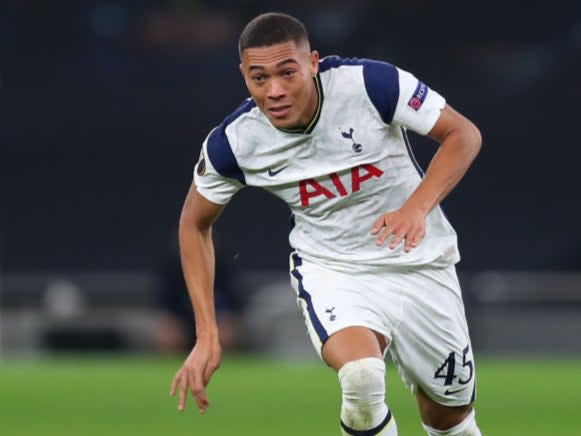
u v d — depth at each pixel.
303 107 22.53
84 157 85.62
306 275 24.38
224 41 87.00
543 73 86.50
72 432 37.38
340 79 23.06
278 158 23.59
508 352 75.50
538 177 85.06
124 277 77.81
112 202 85.25
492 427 38.38
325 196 23.70
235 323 65.75
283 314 69.12
